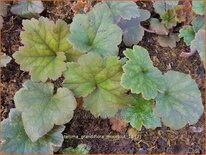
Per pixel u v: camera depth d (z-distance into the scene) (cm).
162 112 26
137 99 27
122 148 28
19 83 30
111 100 26
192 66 30
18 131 26
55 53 28
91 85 26
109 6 29
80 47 27
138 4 33
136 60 26
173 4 31
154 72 26
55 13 32
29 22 27
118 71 26
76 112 29
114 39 27
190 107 26
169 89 27
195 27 30
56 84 29
